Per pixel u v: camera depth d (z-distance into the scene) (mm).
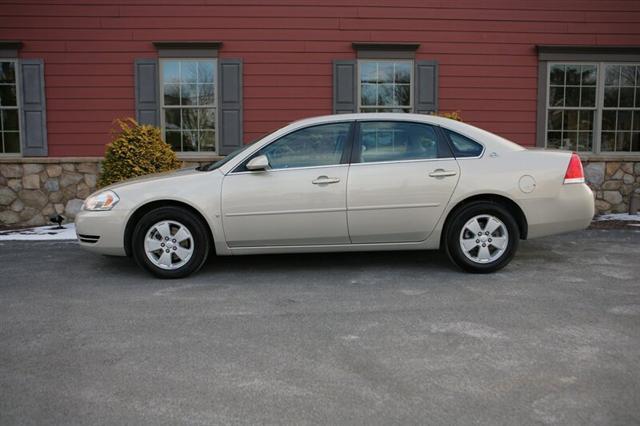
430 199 5441
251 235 5441
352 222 5449
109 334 3998
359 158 5492
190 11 9852
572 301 4695
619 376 3279
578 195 5582
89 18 9758
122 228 5430
